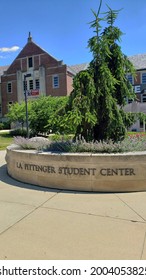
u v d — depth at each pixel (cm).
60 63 3675
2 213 391
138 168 500
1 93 4138
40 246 290
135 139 642
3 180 602
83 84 595
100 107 614
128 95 650
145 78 3331
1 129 3594
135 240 301
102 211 394
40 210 402
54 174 527
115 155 496
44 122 2192
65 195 480
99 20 625
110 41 633
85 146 559
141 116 669
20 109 2430
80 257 268
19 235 317
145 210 397
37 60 3816
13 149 644
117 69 638
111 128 614
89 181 504
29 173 566
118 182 498
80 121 554
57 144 611
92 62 629
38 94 3781
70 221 358
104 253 275
